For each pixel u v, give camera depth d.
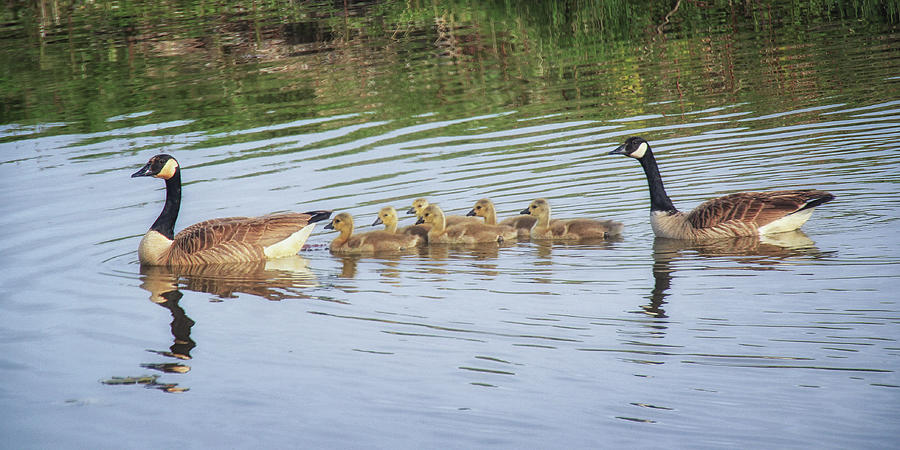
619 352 11.63
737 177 19.84
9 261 16.72
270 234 16.80
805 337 11.71
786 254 15.04
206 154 24.33
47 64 36.25
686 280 14.18
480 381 11.06
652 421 9.91
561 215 18.45
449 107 27.98
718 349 11.54
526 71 32.19
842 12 37.41
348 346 12.29
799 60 30.48
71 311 14.10
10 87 33.25
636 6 41.41
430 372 11.36
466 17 41.56
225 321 13.43
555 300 13.66
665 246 16.19
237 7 45.19
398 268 15.80
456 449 9.59
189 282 15.45
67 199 20.75
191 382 11.44
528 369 11.30
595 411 10.20
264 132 26.31
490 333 12.48
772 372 10.82
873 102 24.62
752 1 40.69
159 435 10.20
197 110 29.14
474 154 22.95
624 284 14.20
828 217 16.81
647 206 18.72
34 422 10.57
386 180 21.12
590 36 36.72
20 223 19.05
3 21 44.38
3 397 11.23
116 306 14.27
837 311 12.44
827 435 9.42
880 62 29.03
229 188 21.02
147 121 28.23
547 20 39.88
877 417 9.69
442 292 14.31
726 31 36.06
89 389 11.38
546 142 23.70
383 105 28.50
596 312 13.05
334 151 23.88
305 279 15.39
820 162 20.14
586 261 15.58
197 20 43.06
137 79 33.53
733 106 25.89
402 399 10.70
